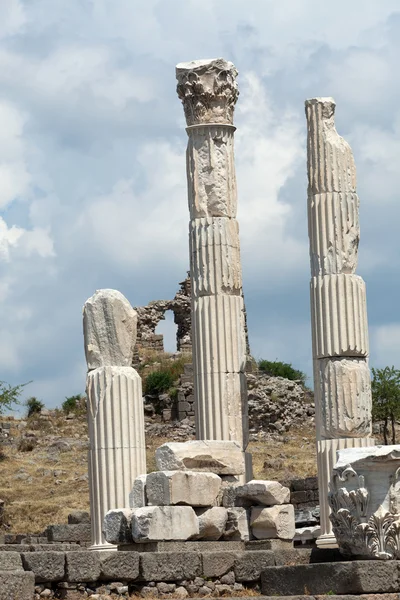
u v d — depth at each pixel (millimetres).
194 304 33312
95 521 30312
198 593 24562
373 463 23734
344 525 24047
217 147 33531
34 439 64750
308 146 33125
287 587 23734
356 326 32281
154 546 25312
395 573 22891
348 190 32781
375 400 58969
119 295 31219
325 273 32531
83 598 23719
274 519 26406
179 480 25859
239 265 33531
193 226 33438
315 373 32500
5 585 22203
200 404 32906
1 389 67375
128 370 30812
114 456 30312
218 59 33656
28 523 51094
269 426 66062
